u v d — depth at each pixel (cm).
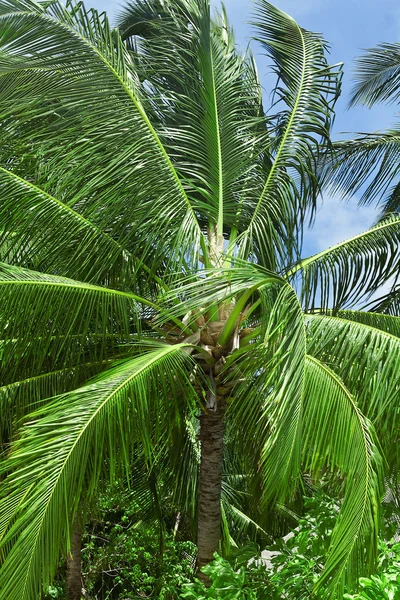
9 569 462
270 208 857
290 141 872
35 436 517
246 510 1281
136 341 765
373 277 813
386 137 1112
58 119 781
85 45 768
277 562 544
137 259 785
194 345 727
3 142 768
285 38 915
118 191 750
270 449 535
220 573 509
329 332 630
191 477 1014
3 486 504
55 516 486
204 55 867
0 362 768
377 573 483
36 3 758
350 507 510
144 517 1252
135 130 770
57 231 754
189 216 780
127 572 1311
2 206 739
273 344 567
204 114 863
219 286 596
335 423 555
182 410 833
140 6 985
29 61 750
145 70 899
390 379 599
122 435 557
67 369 771
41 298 676
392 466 668
